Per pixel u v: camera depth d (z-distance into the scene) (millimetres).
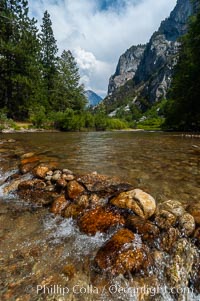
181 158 7512
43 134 19203
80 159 7129
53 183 4953
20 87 29547
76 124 29344
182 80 26516
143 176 5375
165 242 3002
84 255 3035
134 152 8703
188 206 3707
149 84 151250
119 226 3379
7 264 2900
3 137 15023
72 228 3623
